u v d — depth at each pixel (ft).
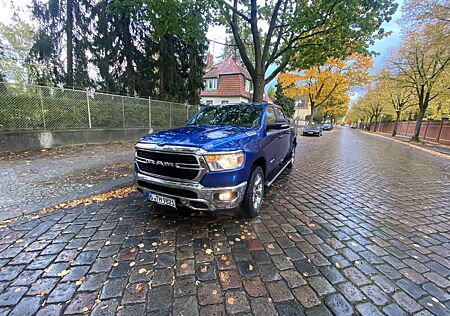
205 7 26.61
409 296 6.19
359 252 8.27
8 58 35.14
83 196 12.72
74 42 36.42
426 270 7.34
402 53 56.95
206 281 6.61
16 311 5.43
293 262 7.59
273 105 15.96
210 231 9.52
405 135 99.04
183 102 52.65
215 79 78.64
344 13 24.57
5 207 11.09
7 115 24.38
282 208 12.24
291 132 20.06
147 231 9.40
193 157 8.46
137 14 38.17
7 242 8.35
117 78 41.68
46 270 6.91
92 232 9.21
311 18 26.12
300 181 17.92
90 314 5.40
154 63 46.06
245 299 5.97
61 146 28.81
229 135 9.87
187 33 29.63
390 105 94.22
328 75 72.64
